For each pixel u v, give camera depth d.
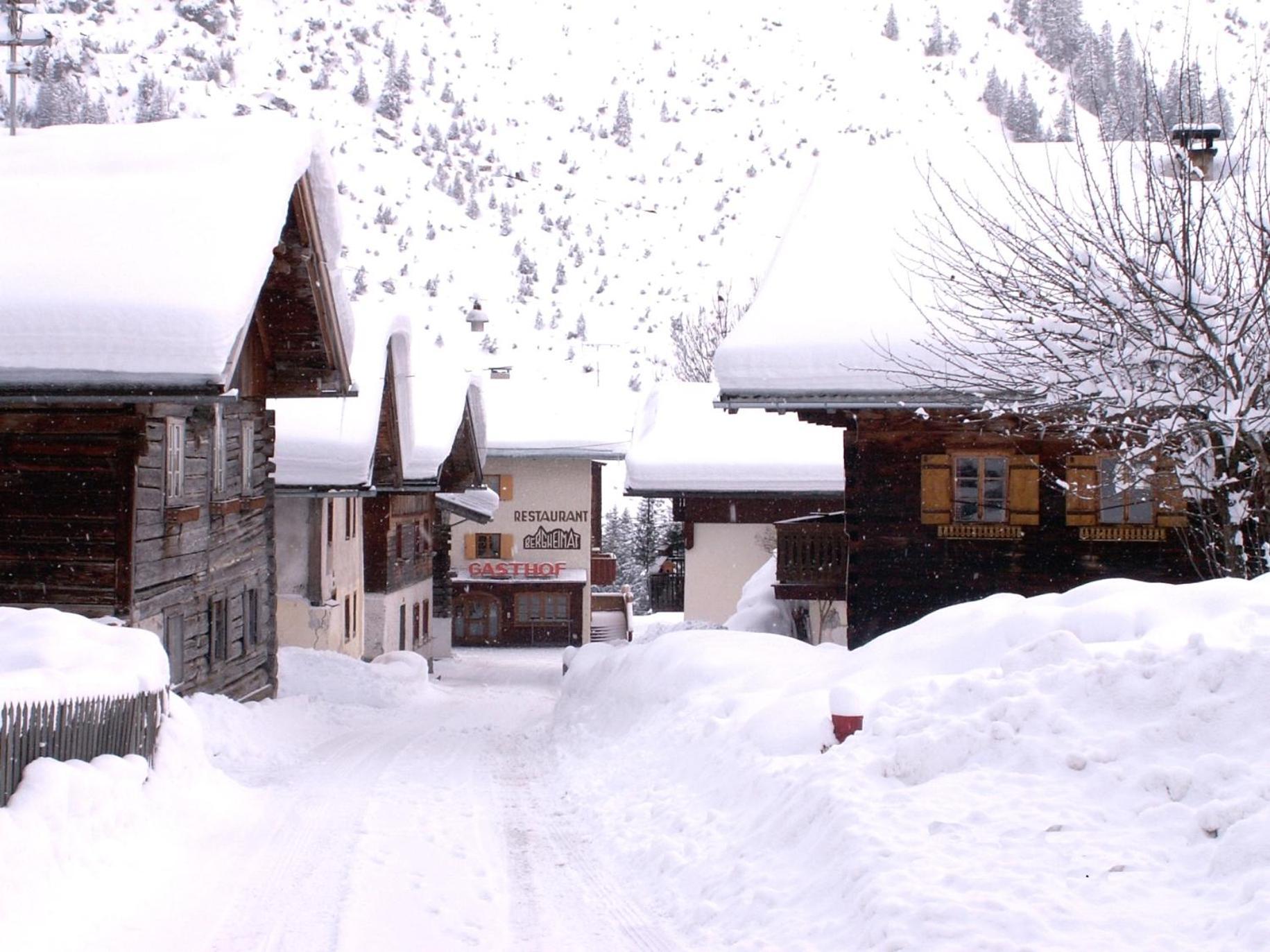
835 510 32.34
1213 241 14.62
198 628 18.80
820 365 18.30
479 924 7.49
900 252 19.94
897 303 18.83
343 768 14.43
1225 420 12.97
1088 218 15.66
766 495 30.95
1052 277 14.17
